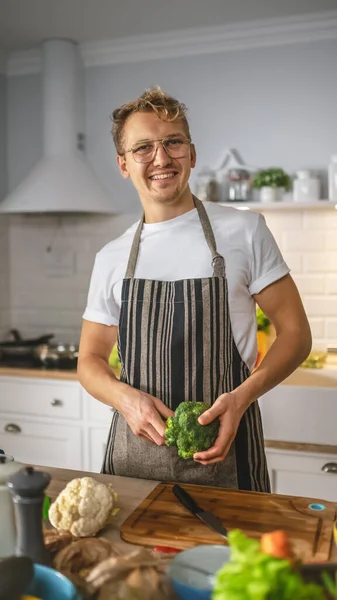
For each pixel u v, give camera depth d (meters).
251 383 1.34
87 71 3.28
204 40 3.02
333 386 2.52
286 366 1.41
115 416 1.54
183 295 1.47
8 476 0.91
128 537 1.02
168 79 3.14
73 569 0.85
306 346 1.46
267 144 2.98
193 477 1.41
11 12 2.78
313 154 2.91
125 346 1.53
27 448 2.87
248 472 1.44
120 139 1.52
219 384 1.48
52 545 0.92
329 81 2.87
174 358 1.48
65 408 2.78
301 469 2.38
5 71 3.41
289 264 2.94
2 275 3.45
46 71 3.14
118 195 3.26
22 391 2.86
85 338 1.62
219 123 3.06
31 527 0.84
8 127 3.47
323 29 2.84
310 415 2.37
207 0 2.65
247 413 1.46
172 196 1.49
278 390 2.40
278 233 2.95
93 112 3.28
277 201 2.82
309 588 0.56
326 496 2.35
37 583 0.77
